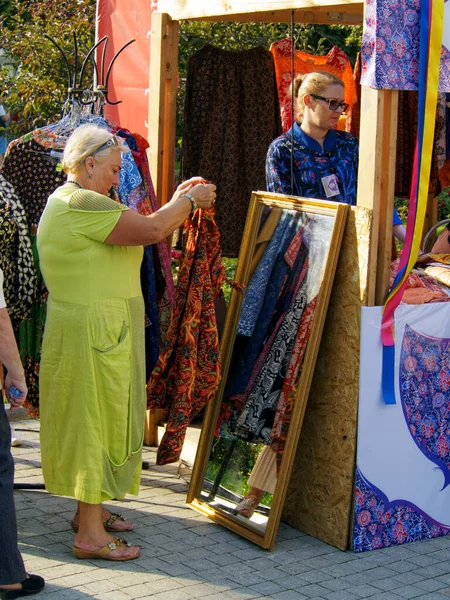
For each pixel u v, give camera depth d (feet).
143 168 15.12
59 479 12.32
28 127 29.81
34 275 13.76
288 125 19.27
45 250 11.98
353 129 18.52
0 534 10.73
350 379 12.77
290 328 13.38
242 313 14.23
